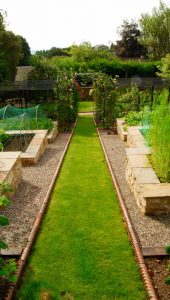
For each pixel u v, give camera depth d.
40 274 3.51
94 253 3.86
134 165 5.77
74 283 3.36
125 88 15.35
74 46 29.89
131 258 3.74
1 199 3.78
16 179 5.92
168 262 3.62
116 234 4.28
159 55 33.84
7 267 3.19
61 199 5.45
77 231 4.38
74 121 12.97
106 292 3.22
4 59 17.84
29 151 7.77
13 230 4.41
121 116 12.62
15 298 3.15
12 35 18.95
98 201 5.35
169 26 33.12
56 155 8.37
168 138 5.20
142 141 7.64
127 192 5.71
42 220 4.71
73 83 12.88
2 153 6.35
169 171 5.18
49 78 18.45
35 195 5.63
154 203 4.68
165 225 4.48
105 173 6.75
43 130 9.63
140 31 36.59
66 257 3.80
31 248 3.97
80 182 6.26
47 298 3.13
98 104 11.79
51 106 14.59
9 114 10.72
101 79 11.79
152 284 3.24
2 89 14.45
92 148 8.98
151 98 13.24
